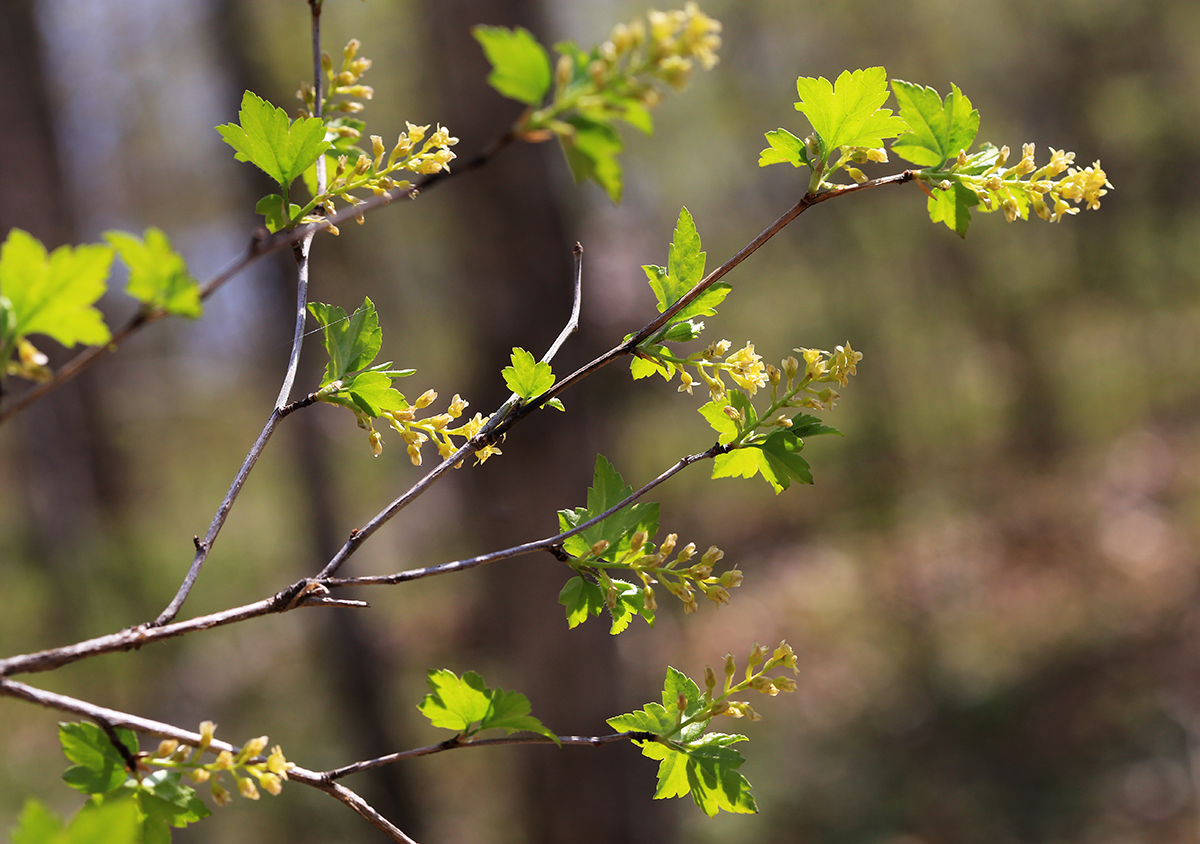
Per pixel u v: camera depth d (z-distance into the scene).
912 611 11.88
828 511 15.11
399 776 8.59
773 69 12.48
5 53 7.40
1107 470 13.77
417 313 9.00
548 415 5.48
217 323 9.37
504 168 5.40
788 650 1.14
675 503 15.62
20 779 6.38
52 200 7.55
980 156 1.17
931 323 14.09
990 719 9.23
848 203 12.88
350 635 8.87
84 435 8.44
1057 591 11.45
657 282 1.23
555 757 5.77
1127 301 13.45
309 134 1.08
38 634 5.90
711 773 1.11
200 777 0.94
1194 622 9.80
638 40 0.68
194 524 8.71
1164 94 11.17
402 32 7.71
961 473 14.54
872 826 8.18
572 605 1.16
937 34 11.55
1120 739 8.48
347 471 10.27
